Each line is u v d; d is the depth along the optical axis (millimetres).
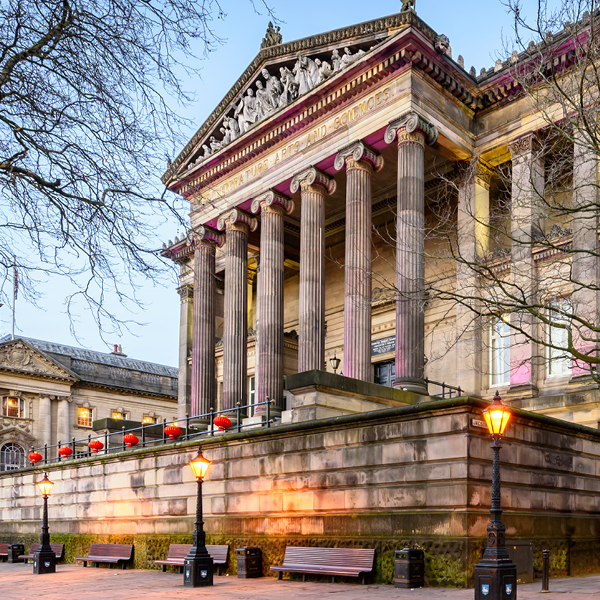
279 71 42688
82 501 36500
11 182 11938
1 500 44844
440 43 34500
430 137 34344
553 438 22641
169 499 30234
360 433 22125
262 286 41062
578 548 22875
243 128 43969
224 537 26812
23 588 23406
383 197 45438
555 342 33438
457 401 19328
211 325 46031
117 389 84500
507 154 36688
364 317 34531
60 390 79250
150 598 18969
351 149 36531
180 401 57344
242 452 26688
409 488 20484
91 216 12391
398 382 31875
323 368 37656
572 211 19641
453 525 19109
